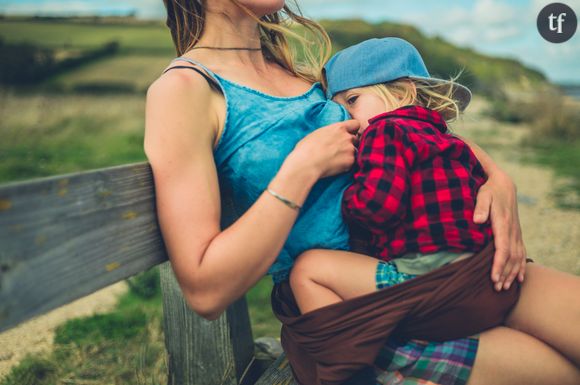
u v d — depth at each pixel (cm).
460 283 129
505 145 1046
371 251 147
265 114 144
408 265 135
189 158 129
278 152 140
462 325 132
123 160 797
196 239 126
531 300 142
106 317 296
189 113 132
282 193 128
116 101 2075
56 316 309
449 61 4197
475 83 2877
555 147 991
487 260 134
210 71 143
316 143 137
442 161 140
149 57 3919
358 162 141
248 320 202
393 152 138
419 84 172
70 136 1094
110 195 114
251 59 167
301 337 137
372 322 129
